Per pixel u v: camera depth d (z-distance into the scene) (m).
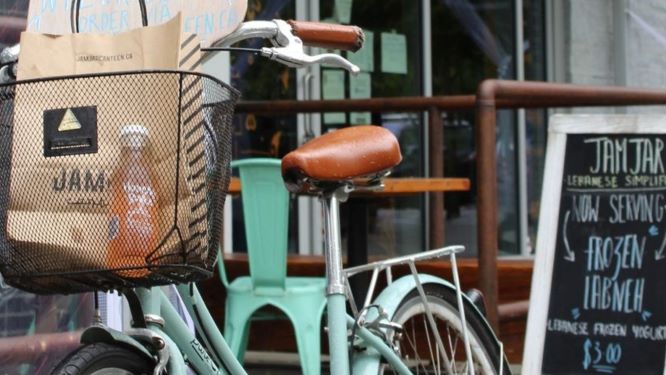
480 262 4.85
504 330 5.86
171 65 2.38
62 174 2.30
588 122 4.76
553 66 9.30
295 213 8.20
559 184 4.76
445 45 9.03
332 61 2.83
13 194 2.32
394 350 3.45
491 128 4.84
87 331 2.48
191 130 2.30
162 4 2.72
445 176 9.01
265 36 2.76
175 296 3.13
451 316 3.84
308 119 8.29
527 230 9.34
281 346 6.14
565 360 4.69
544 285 4.71
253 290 4.98
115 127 2.28
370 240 8.55
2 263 2.34
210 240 2.36
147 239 2.28
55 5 2.72
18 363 4.05
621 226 4.71
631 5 9.29
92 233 2.29
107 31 2.73
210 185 2.37
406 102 6.39
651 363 4.63
